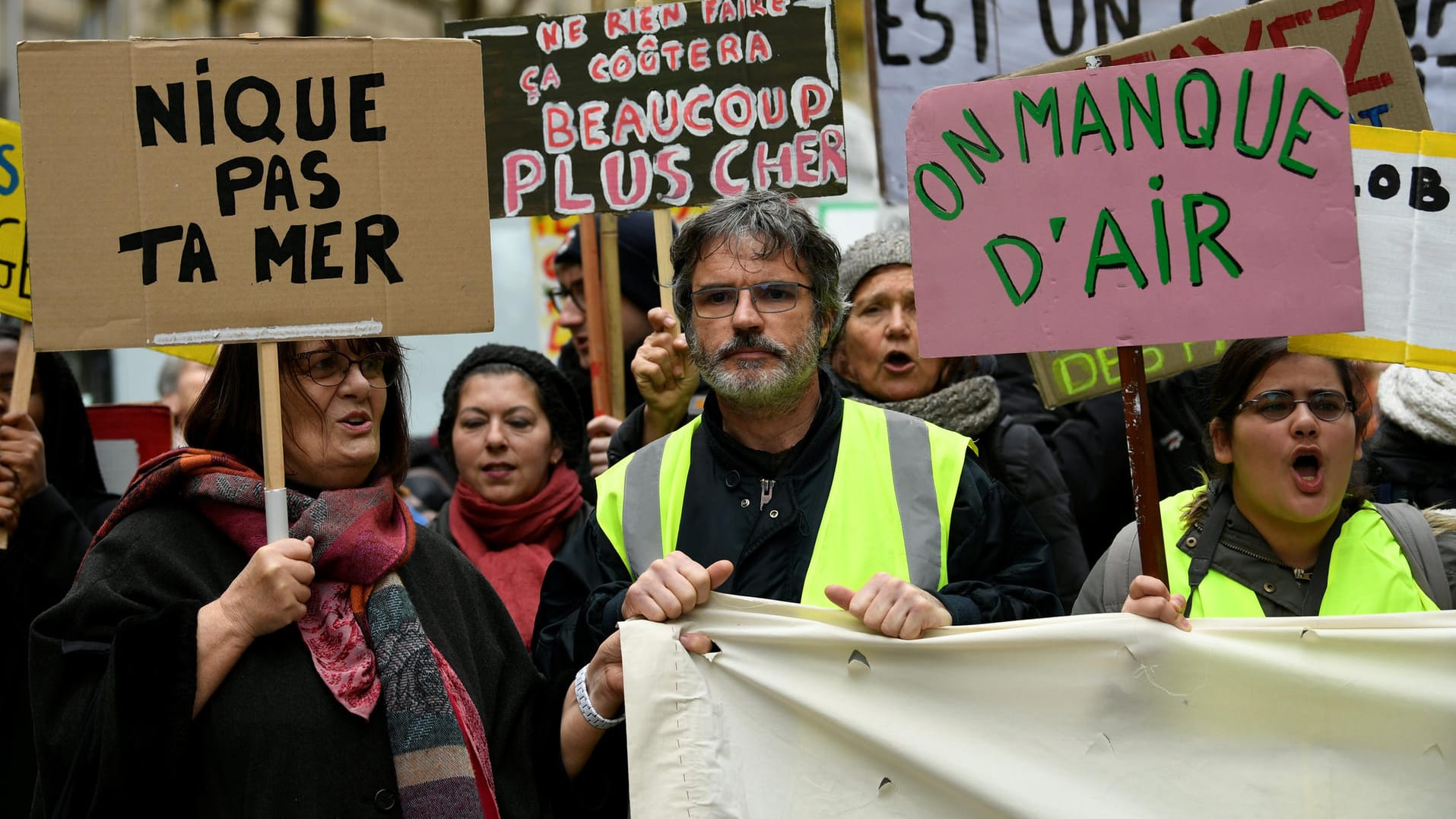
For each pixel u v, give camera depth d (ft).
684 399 11.60
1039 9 13.97
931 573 8.76
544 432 12.62
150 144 8.00
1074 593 11.82
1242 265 8.05
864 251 12.62
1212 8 13.67
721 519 9.04
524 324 20.53
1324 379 8.86
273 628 7.65
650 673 8.27
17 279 11.46
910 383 12.35
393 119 8.21
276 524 7.90
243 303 8.01
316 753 7.75
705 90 11.77
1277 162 8.05
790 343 8.96
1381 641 8.06
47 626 7.81
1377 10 11.10
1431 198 8.69
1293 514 8.91
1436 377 11.09
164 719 7.36
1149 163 8.15
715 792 8.20
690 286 9.30
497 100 11.93
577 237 14.79
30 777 11.33
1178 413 13.38
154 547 8.02
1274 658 8.09
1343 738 8.07
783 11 11.71
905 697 8.33
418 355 21.12
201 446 8.62
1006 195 8.26
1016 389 14.17
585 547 9.41
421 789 7.91
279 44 8.14
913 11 14.14
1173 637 8.14
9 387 12.39
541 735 8.73
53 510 11.68
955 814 8.29
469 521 12.64
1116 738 8.18
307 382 8.42
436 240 8.22
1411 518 9.29
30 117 7.93
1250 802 8.07
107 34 24.06
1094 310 8.16
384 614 8.23
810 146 11.67
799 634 8.34
